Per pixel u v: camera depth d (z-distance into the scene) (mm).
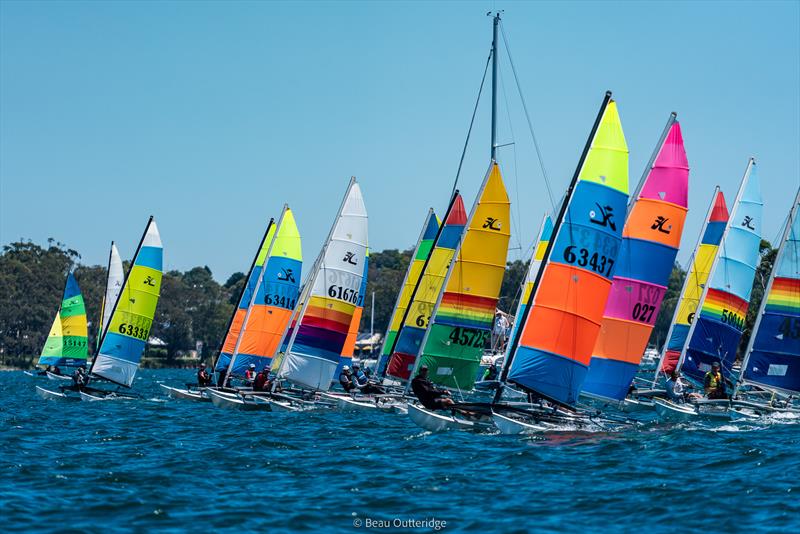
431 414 135375
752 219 188625
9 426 150875
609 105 128125
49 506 84938
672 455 110812
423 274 181875
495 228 155375
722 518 79625
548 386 125938
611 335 146750
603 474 98812
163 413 174250
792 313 162000
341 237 179750
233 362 194750
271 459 112062
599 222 126562
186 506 85562
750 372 165250
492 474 99562
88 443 128250
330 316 179250
